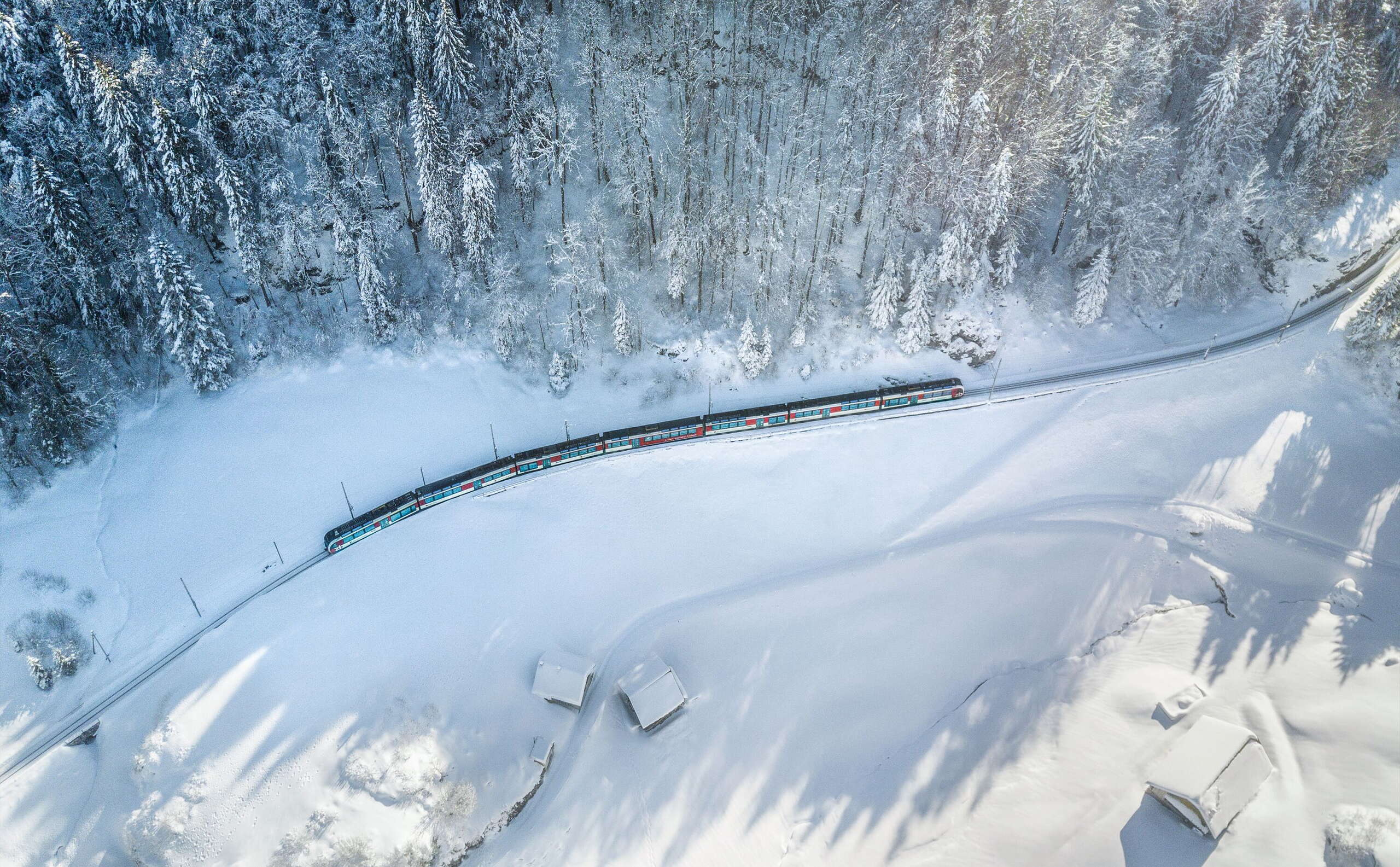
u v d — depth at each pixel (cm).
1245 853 5597
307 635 6544
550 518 7312
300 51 7919
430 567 6969
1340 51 8219
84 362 7619
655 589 7094
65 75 7488
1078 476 7800
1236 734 5919
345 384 7956
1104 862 5766
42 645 6475
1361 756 5944
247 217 7756
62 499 7156
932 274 8144
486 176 7575
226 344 7712
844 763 6444
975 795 6191
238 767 5962
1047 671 6781
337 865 5641
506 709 6456
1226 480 7694
